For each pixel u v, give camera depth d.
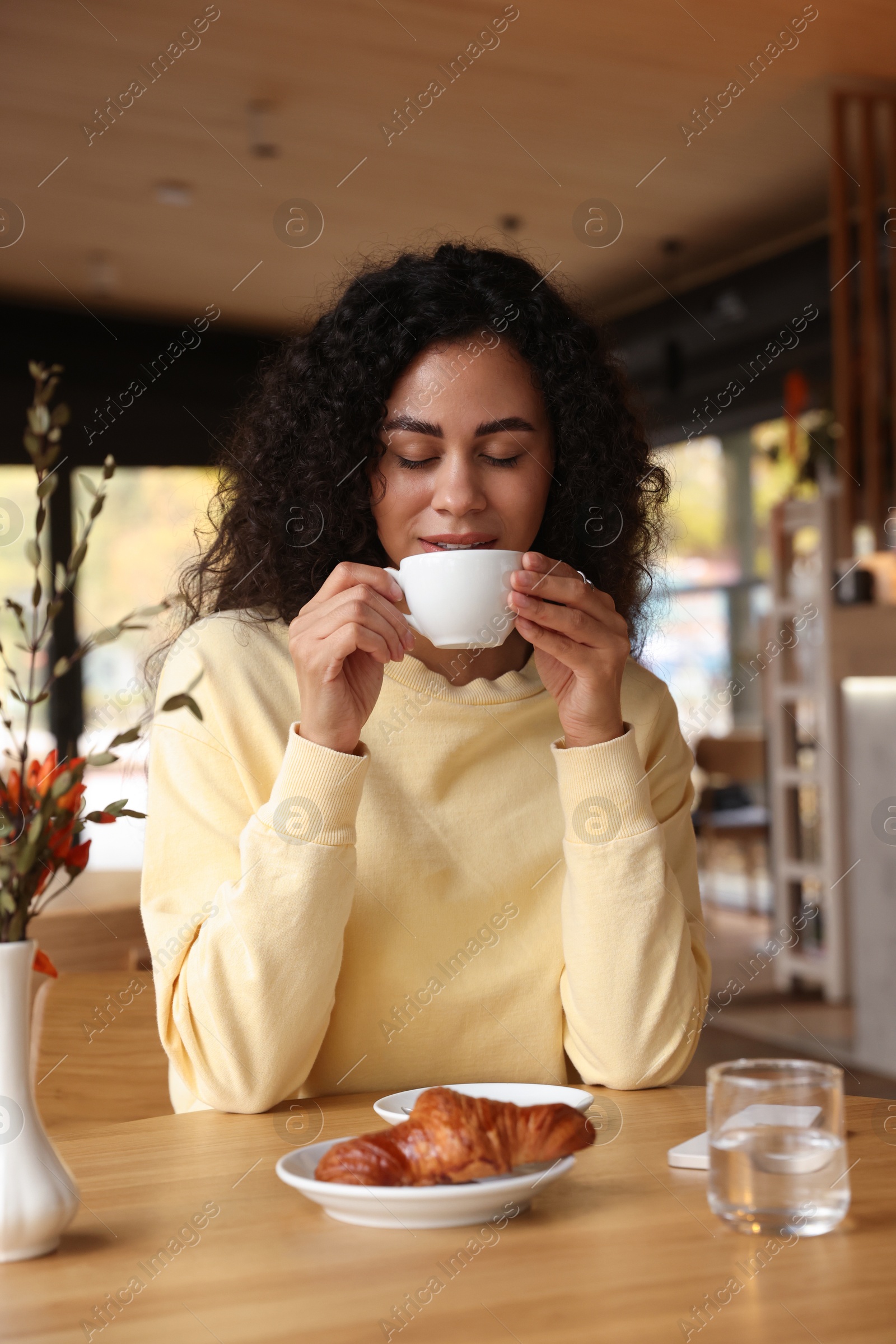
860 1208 0.76
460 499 1.12
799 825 4.68
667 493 1.49
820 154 4.38
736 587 6.80
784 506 4.61
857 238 4.64
